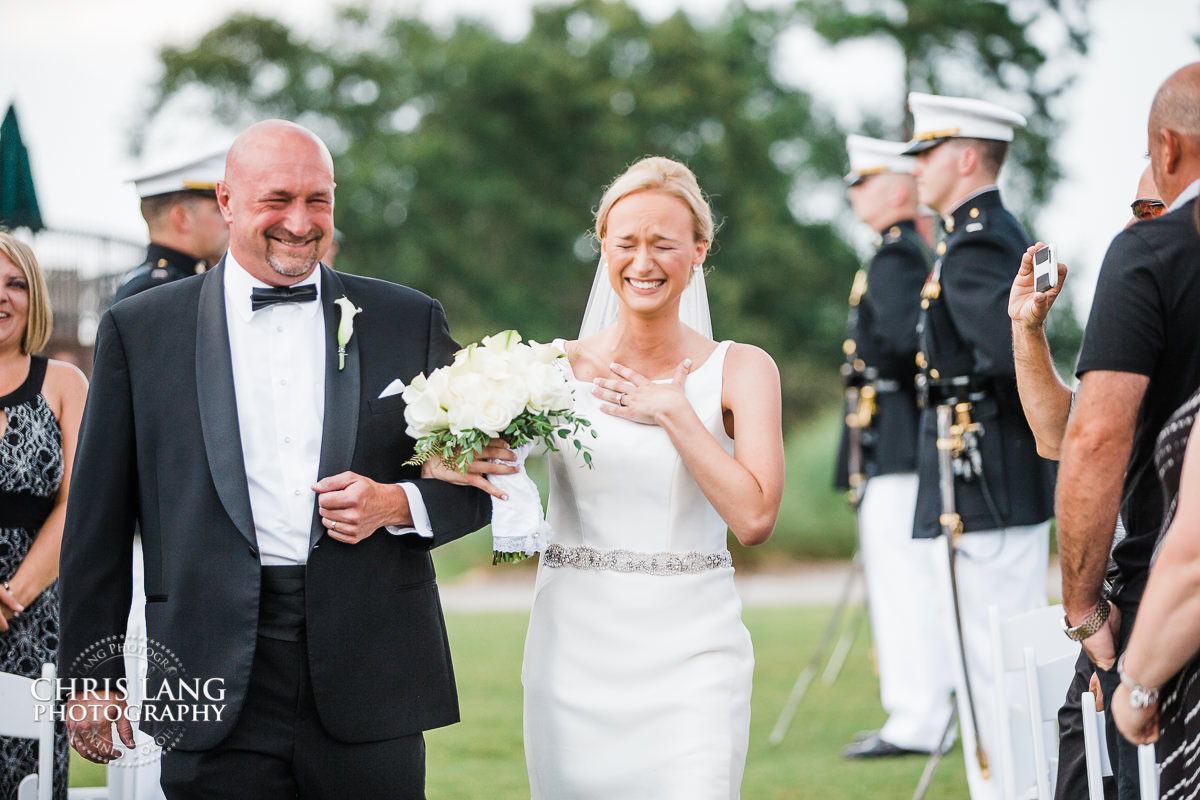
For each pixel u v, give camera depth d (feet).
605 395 15.84
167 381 14.76
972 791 22.15
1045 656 16.35
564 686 15.79
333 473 14.64
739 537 15.26
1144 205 15.55
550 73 112.16
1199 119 12.50
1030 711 15.25
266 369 14.93
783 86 120.88
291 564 14.65
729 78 115.75
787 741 29.43
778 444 15.65
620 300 16.02
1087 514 12.76
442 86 113.39
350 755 14.56
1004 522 22.97
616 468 15.76
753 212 112.57
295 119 117.29
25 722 14.85
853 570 30.94
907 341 28.68
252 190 14.47
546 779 15.96
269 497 14.66
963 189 24.21
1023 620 16.30
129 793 18.02
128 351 14.90
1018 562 23.17
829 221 119.44
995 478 23.12
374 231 107.65
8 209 27.71
